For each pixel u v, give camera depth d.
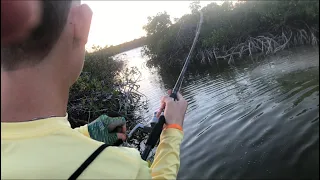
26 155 0.74
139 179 0.81
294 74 14.58
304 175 5.35
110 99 12.16
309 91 10.64
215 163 6.57
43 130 0.77
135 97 15.17
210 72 23.69
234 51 30.83
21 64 0.76
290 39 29.62
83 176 0.74
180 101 1.29
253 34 32.03
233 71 21.27
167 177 1.04
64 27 0.81
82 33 0.87
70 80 0.89
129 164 0.80
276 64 19.58
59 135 0.78
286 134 7.23
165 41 35.44
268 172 5.76
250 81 15.57
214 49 31.33
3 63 0.76
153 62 40.41
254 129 8.02
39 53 0.77
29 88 0.77
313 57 19.08
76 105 11.20
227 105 11.34
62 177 0.73
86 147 0.79
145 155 1.20
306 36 28.52
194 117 10.66
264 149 6.70
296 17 29.36
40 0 0.72
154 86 21.55
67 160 0.75
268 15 29.91
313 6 28.66
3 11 0.65
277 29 30.52
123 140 1.31
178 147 1.15
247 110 10.02
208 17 32.94
